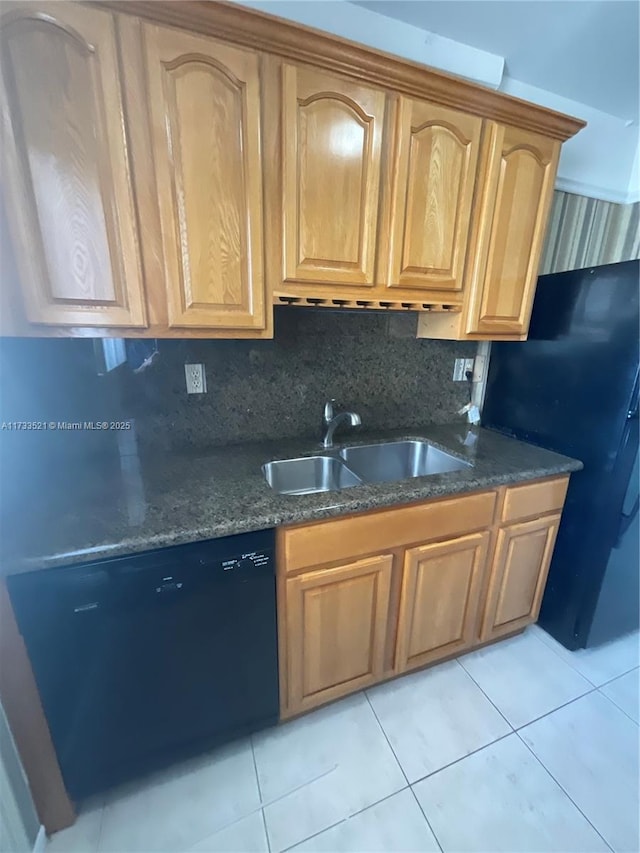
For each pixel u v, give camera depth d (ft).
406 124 4.07
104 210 3.27
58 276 3.27
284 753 4.38
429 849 3.61
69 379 4.34
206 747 4.17
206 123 3.39
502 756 4.40
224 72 3.34
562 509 5.59
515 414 6.20
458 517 4.69
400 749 4.44
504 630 5.78
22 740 3.32
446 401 6.77
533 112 4.55
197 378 5.02
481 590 5.29
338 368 5.81
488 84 5.25
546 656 5.74
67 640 3.21
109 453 4.80
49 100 2.97
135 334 3.66
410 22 4.64
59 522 3.40
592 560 5.30
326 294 4.28
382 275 4.48
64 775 3.58
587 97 6.05
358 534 4.13
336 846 3.62
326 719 4.77
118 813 3.83
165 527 3.34
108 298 3.45
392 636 4.83
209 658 3.82
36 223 3.12
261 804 3.92
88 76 3.01
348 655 4.58
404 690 5.16
